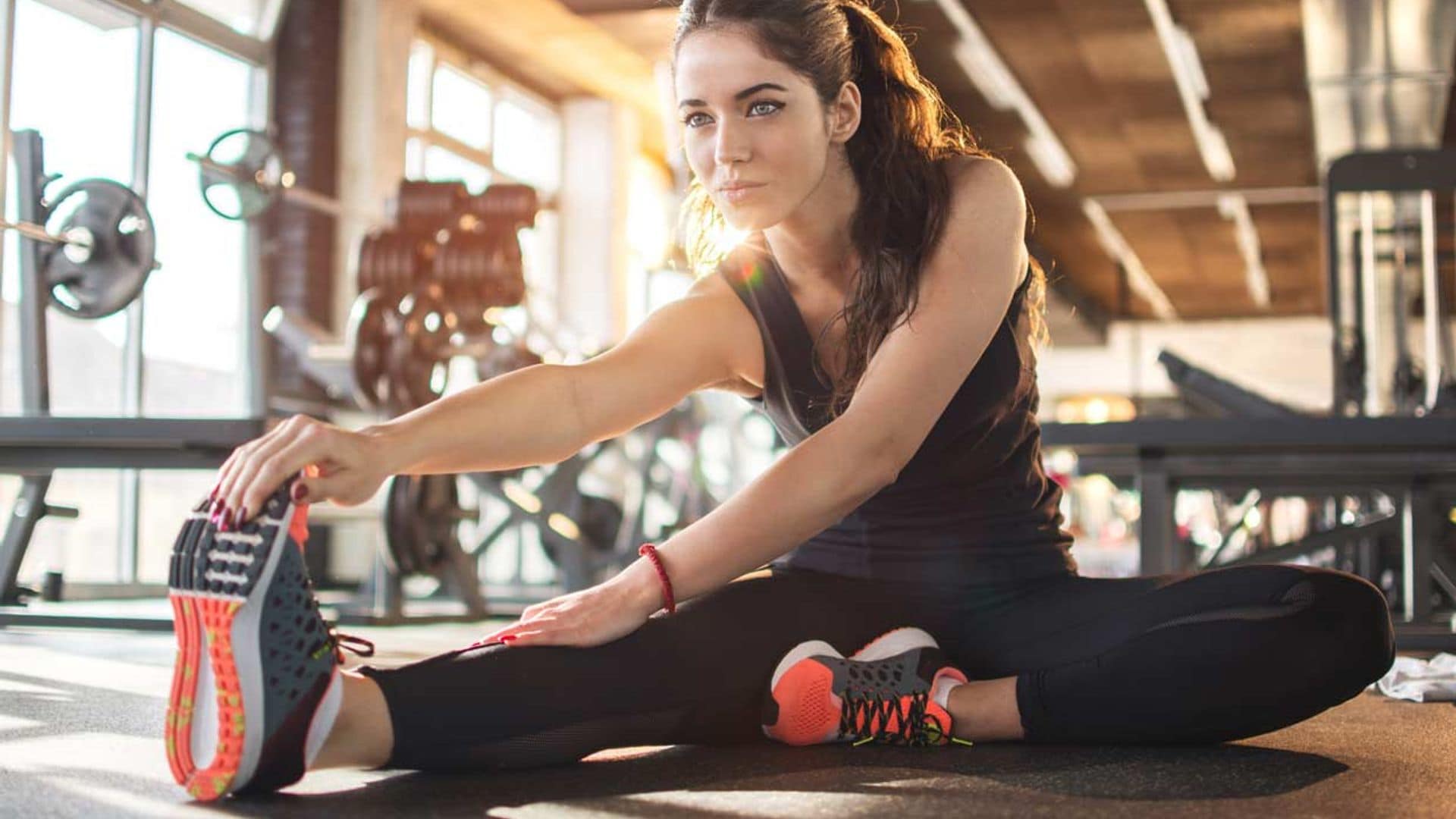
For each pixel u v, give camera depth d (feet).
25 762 4.75
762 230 5.43
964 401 5.21
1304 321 68.90
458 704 4.34
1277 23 30.99
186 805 3.95
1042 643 5.24
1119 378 69.72
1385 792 4.36
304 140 29.50
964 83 35.76
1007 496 5.45
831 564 5.51
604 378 5.10
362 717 4.17
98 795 4.10
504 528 20.12
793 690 5.04
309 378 27.25
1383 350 31.89
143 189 25.05
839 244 5.34
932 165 5.28
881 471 4.77
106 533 24.80
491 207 17.75
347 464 4.10
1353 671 4.89
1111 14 30.71
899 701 5.14
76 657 9.66
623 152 41.78
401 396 16.94
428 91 35.29
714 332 5.48
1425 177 17.84
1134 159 42.78
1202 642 4.91
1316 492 14.43
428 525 15.66
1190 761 4.92
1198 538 34.58
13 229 14.23
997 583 5.38
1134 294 64.69
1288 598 4.89
